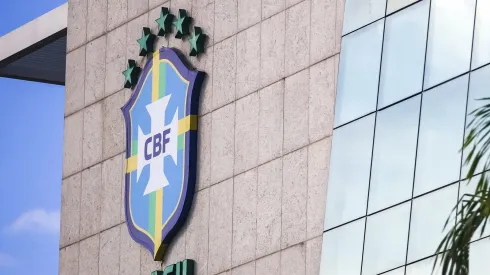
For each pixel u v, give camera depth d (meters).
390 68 33.81
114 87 44.16
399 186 32.47
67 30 47.09
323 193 34.91
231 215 37.81
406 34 33.59
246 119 37.97
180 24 40.72
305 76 36.31
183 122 39.91
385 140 33.31
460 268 22.36
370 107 34.09
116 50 44.28
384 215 32.66
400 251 31.84
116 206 43.19
